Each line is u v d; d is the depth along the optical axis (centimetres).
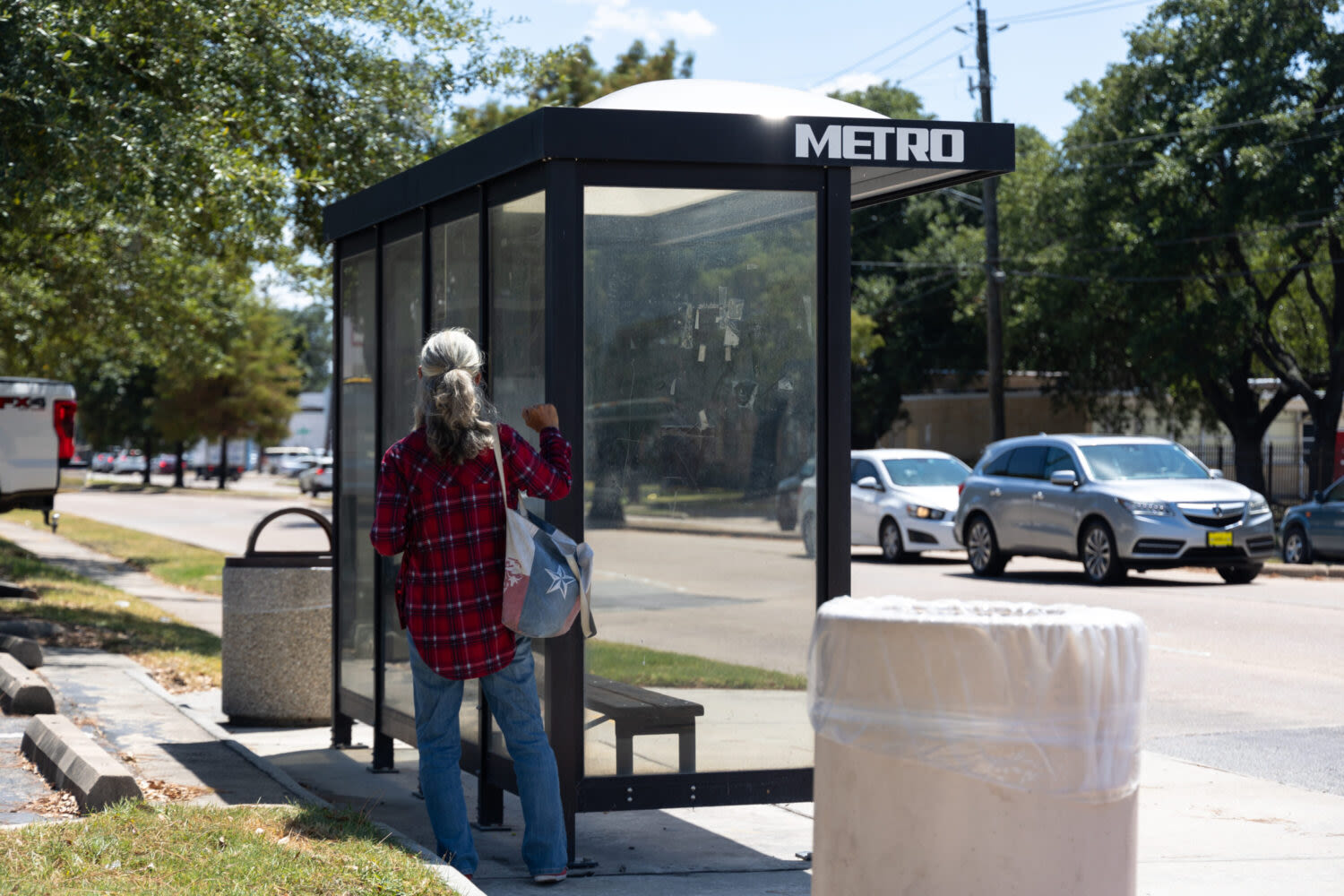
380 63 1407
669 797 525
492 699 495
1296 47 3036
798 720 543
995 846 284
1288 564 1975
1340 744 791
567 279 514
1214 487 1723
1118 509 1691
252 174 1158
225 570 843
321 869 434
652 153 516
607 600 534
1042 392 4325
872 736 294
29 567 1803
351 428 754
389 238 697
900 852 289
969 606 318
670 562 537
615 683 532
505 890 489
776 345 546
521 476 484
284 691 830
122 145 1053
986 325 4862
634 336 538
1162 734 820
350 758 739
